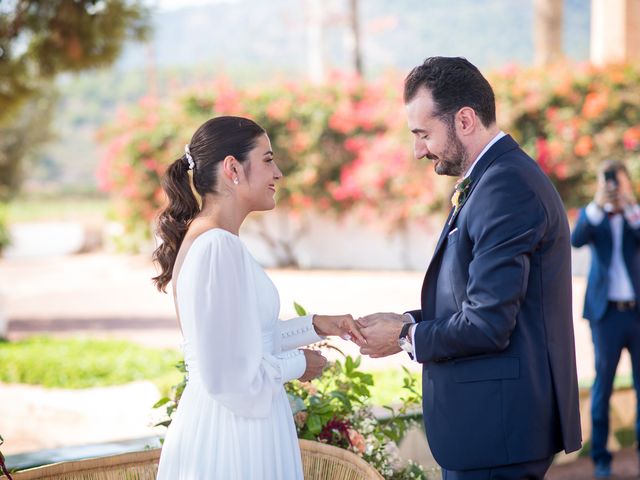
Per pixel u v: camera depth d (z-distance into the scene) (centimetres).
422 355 265
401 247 1628
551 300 264
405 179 1552
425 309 279
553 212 262
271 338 264
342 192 1611
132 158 1759
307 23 2930
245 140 262
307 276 1570
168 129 1728
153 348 877
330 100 1645
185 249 257
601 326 518
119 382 715
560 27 1686
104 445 433
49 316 1238
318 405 350
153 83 3838
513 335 261
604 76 1404
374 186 1574
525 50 18638
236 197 263
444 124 267
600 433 514
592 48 1593
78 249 2323
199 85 1758
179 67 10050
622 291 516
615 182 526
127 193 1773
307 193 1667
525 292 258
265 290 261
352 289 1365
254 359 247
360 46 2441
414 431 448
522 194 255
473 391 264
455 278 266
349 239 1675
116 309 1288
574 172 1397
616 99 1376
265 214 1727
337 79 1705
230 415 254
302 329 288
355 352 795
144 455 309
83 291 1526
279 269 1702
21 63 738
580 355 820
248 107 1672
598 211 527
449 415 269
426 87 268
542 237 258
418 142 275
